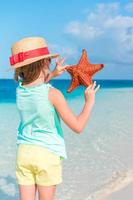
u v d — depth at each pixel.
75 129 2.46
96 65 2.51
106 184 4.34
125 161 5.39
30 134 2.50
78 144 6.71
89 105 2.46
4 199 4.07
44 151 2.45
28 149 2.47
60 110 2.45
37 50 2.47
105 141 6.98
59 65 2.62
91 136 7.50
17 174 2.56
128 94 23.11
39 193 2.54
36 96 2.45
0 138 7.41
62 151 2.51
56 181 2.49
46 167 2.45
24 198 2.53
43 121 2.46
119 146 6.48
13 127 8.91
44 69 2.50
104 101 16.75
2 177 4.79
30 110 2.48
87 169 5.00
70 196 4.00
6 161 5.54
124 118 10.41
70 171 4.92
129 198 3.86
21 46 2.47
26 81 2.49
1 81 65.81
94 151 6.12
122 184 4.30
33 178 2.54
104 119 10.17
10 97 22.64
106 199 3.86
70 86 2.52
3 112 12.55
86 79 2.48
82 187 4.28
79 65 2.51
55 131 2.50
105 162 5.36
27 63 2.45
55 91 2.46
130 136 7.48
